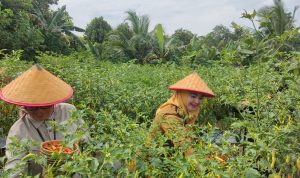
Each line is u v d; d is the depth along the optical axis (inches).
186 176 81.1
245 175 82.7
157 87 253.9
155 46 984.3
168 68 413.7
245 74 167.6
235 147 92.7
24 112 117.8
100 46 1015.6
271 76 153.8
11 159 95.9
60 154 82.2
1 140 193.0
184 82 145.8
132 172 83.9
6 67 231.3
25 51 916.0
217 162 84.8
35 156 81.9
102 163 82.6
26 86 109.9
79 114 89.6
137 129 91.5
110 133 94.3
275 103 140.5
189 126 103.3
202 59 637.9
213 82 256.4
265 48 148.6
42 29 1068.5
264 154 94.5
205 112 221.8
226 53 160.1
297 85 141.1
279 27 571.2
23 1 915.4
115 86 221.3
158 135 95.4
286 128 105.1
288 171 99.9
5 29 887.1
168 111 139.6
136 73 335.3
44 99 108.8
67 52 1101.7
